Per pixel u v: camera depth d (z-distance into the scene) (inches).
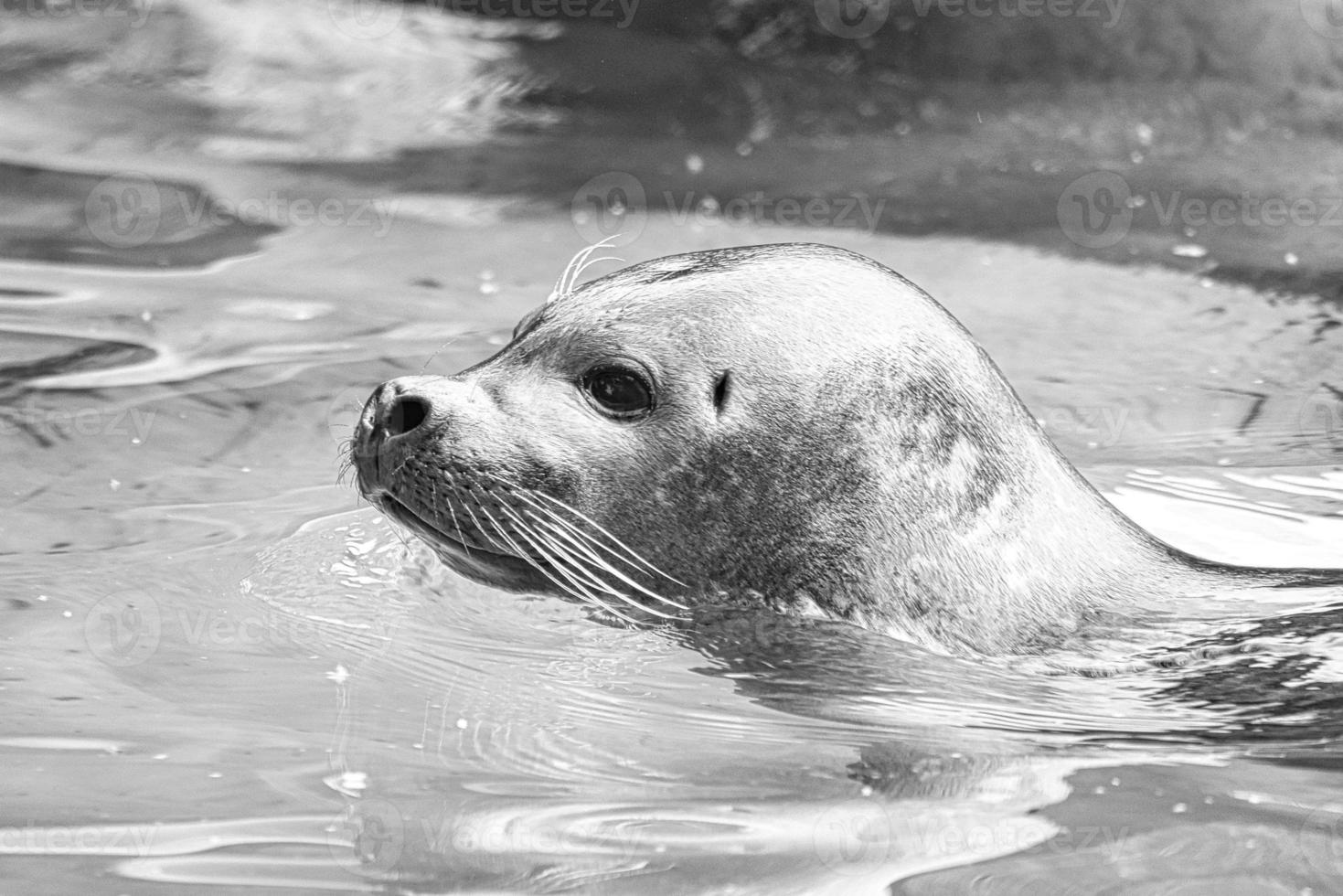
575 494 424.5
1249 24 1088.2
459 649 408.5
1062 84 1088.2
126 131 925.8
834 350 427.5
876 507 423.5
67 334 626.2
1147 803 327.3
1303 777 342.0
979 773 343.3
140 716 359.9
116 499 492.1
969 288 733.3
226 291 690.2
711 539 428.5
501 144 963.3
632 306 437.7
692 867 293.7
